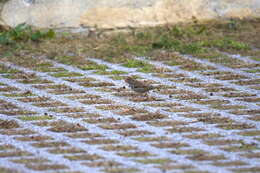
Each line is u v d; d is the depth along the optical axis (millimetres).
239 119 23234
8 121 23016
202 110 24500
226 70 31141
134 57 33781
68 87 28172
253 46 36062
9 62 32656
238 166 18188
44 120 23188
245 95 26719
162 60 33188
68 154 19297
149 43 36625
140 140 20750
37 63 32531
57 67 31828
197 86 28281
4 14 37969
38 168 18016
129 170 17844
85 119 23344
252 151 19562
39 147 20016
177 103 25594
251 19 41062
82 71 31109
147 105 25328
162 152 19484
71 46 35906
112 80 29406
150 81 29125
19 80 29375
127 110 24594
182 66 31969
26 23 38094
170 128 22125
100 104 25484
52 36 37375
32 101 25891
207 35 38375
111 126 22406
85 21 38500
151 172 17672
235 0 40812
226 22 40625
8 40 36188
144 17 39312
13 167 18094
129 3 39094
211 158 18891
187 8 40219
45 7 38250
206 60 33156
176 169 17922
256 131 21719
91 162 18531
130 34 38594
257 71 30875
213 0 40594
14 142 20531
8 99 26156
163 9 39812
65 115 23891
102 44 36469
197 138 20938
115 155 19203
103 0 38656
